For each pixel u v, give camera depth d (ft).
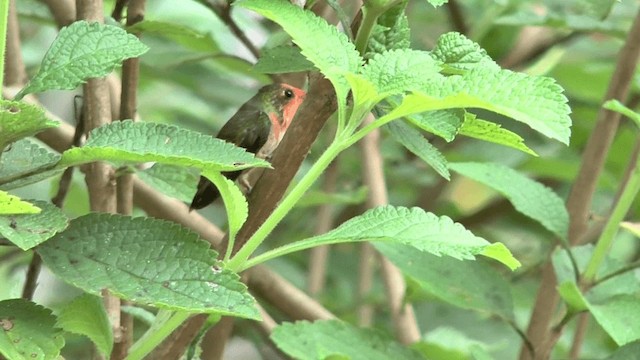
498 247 8.20
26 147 8.32
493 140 8.36
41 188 13.23
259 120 9.37
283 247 8.29
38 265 8.93
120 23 9.02
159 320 8.38
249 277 10.41
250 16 14.46
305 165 13.99
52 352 8.06
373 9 8.33
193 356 8.51
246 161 8.12
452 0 14.32
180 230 8.15
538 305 9.73
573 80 14.99
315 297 13.75
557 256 9.29
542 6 13.56
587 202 10.31
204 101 16.28
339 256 16.08
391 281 12.07
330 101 8.39
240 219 8.28
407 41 8.36
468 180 17.35
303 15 8.20
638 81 10.77
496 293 9.30
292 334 9.18
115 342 8.50
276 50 8.59
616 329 9.00
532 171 14.80
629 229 9.05
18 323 8.09
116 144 8.14
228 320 9.55
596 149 10.28
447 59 8.33
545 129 8.02
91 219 8.16
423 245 8.20
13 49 9.51
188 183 8.89
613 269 9.27
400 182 16.02
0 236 8.18
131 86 8.82
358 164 15.92
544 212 9.25
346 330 9.22
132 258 8.13
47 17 11.35
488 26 14.03
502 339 14.07
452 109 8.30
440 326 14.65
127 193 8.90
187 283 8.11
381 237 8.23
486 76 8.09
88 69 8.20
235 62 12.90
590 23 11.89
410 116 8.30
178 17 13.78
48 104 14.93
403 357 9.21
